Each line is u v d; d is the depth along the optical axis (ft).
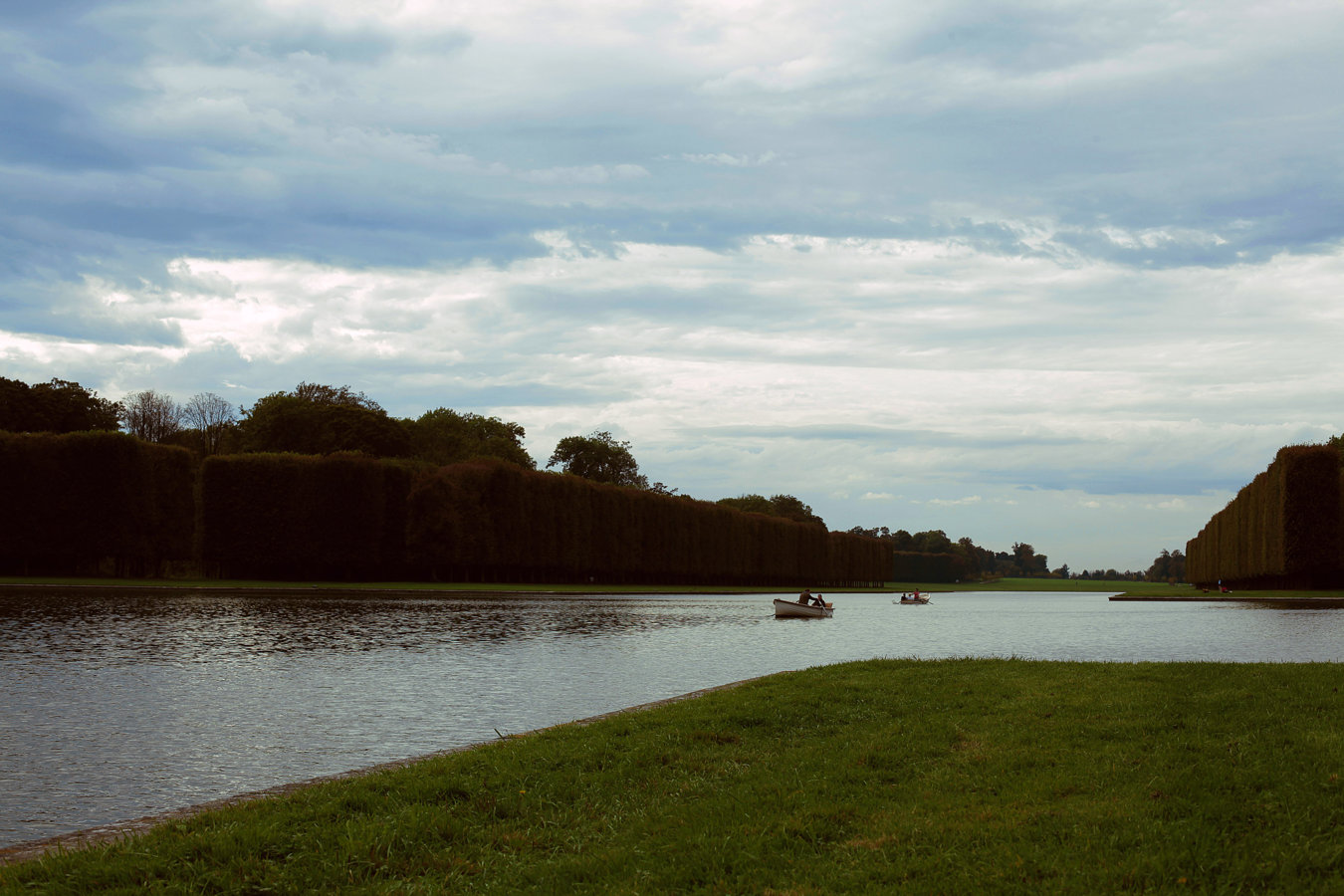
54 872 26.63
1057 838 27.71
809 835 28.89
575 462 528.22
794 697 56.34
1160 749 38.86
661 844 28.71
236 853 28.04
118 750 51.47
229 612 151.74
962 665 73.82
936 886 24.23
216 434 392.06
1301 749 37.81
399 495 270.46
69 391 324.80
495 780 36.58
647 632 139.03
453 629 131.64
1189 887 23.75
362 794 34.55
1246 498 320.91
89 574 248.73
